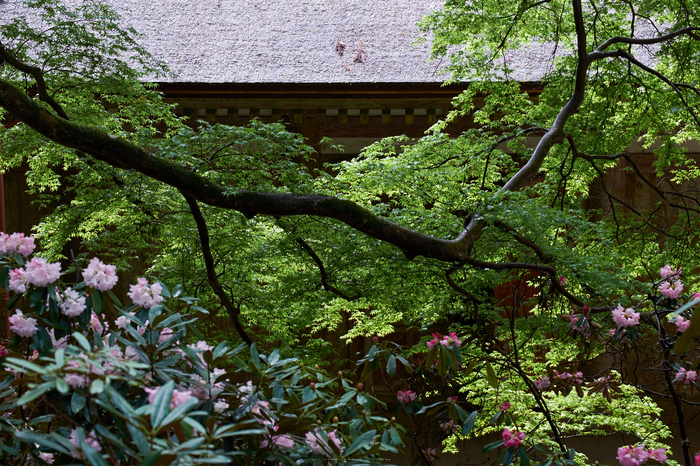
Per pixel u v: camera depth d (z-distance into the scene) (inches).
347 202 144.9
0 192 262.1
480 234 164.2
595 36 227.0
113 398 57.4
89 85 201.8
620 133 241.3
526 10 220.5
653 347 151.8
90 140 128.3
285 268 197.2
